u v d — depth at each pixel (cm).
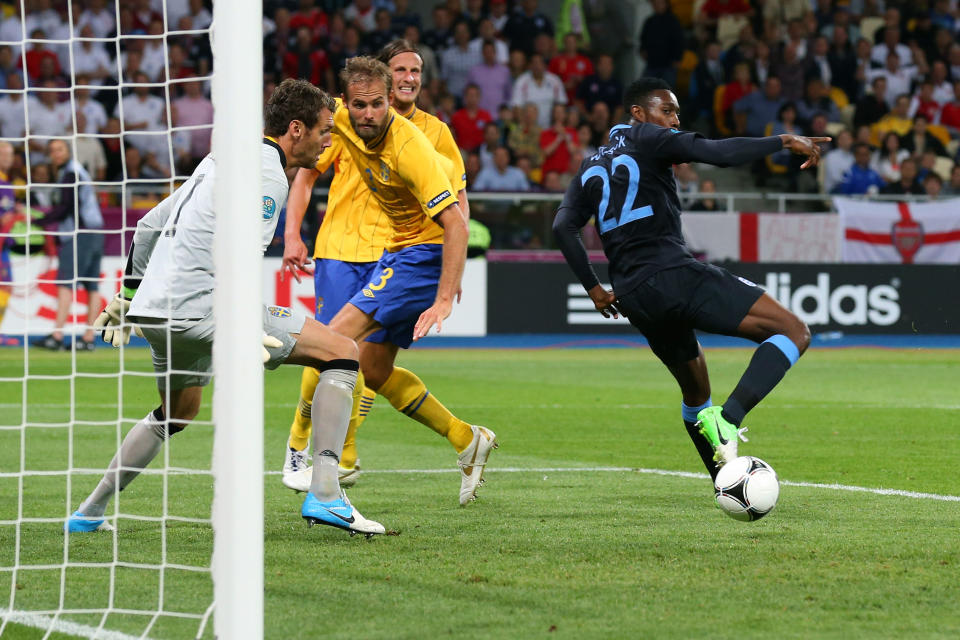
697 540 1603
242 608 1066
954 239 6134
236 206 1112
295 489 1991
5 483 2092
